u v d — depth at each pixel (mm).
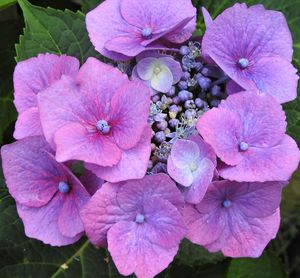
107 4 258
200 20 327
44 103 225
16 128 245
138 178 222
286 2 322
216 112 232
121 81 233
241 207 243
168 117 252
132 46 247
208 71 255
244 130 237
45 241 243
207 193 232
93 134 230
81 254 285
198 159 233
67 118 229
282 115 235
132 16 257
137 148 228
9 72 342
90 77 231
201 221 239
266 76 251
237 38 250
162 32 250
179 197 226
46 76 251
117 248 227
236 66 252
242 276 382
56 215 245
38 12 281
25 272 277
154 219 231
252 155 234
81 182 234
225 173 230
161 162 240
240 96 236
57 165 236
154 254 232
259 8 249
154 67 249
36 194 243
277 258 390
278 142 236
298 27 321
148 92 225
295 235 490
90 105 233
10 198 279
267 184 234
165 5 258
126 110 229
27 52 279
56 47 283
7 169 239
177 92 258
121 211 228
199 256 305
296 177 416
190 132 244
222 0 326
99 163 221
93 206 221
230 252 248
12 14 365
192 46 257
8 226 277
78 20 285
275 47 255
